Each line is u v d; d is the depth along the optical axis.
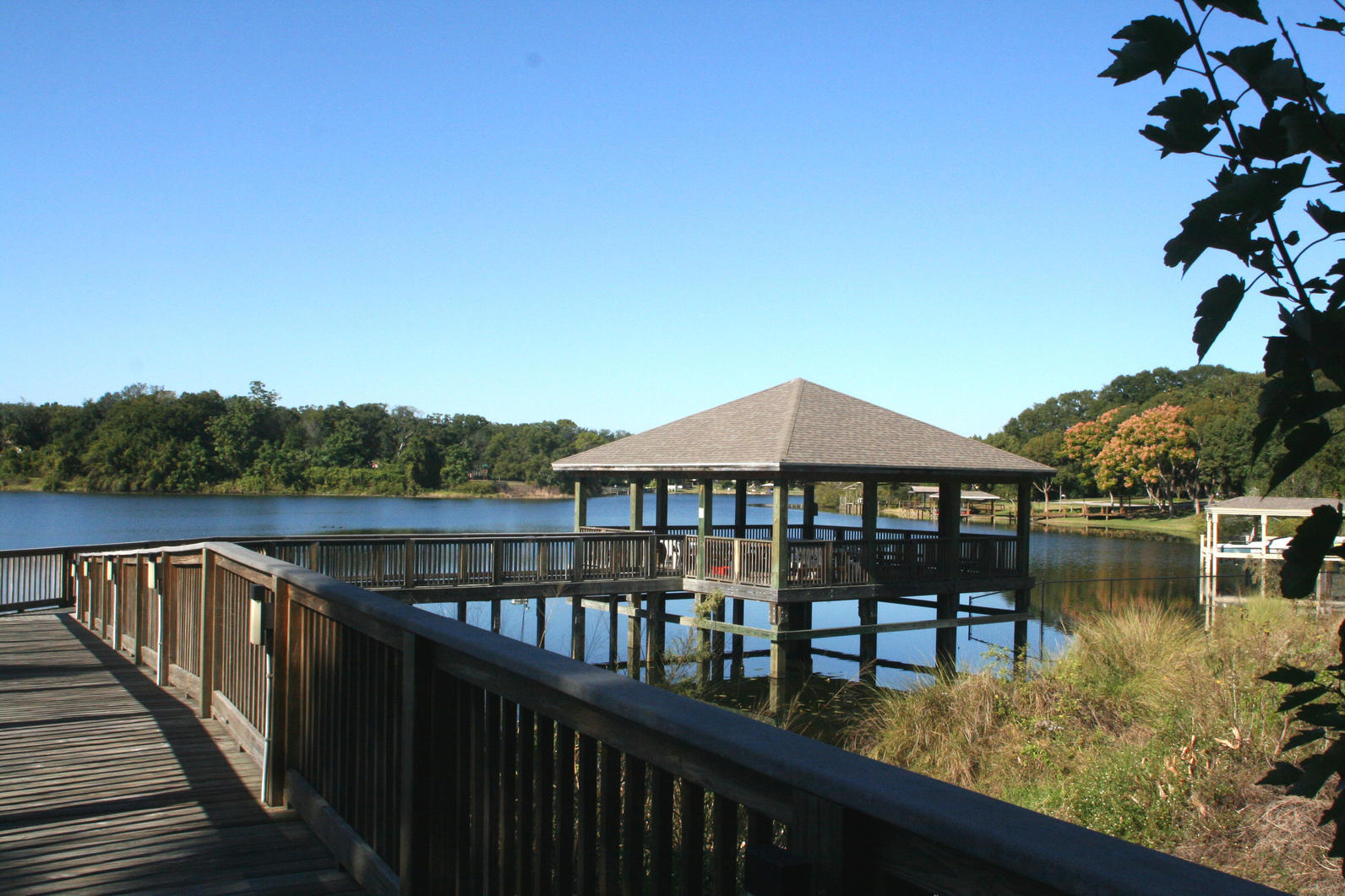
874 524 19.17
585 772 2.28
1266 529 51.16
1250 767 7.75
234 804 4.72
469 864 2.93
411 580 15.80
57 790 4.93
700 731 1.75
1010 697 11.34
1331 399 1.47
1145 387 106.81
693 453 19.09
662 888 1.98
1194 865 1.11
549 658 2.41
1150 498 84.00
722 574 18.25
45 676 7.96
